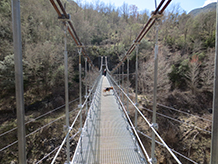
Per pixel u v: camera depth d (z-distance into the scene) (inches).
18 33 29.7
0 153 258.1
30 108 389.1
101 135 119.3
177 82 502.3
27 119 332.5
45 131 311.1
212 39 565.6
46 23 590.6
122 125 138.6
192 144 313.0
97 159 87.5
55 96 445.4
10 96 382.6
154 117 59.1
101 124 141.3
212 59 450.9
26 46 411.2
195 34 632.4
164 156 297.9
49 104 408.5
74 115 379.6
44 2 602.9
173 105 436.8
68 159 71.4
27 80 417.7
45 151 275.9
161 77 444.1
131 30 901.2
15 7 29.2
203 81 460.4
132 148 99.9
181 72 496.1
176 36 695.7
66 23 58.6
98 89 322.3
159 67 446.3
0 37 413.1
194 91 457.7
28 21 499.2
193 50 577.3
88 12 1056.2
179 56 539.8
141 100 434.9
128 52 122.0
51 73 441.1
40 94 437.7
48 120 341.4
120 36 1058.1
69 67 486.6
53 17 605.9
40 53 402.6
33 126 316.5
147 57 599.5
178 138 331.6
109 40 1048.8
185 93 463.5
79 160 86.7
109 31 1194.0
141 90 504.1
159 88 442.3
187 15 804.0
